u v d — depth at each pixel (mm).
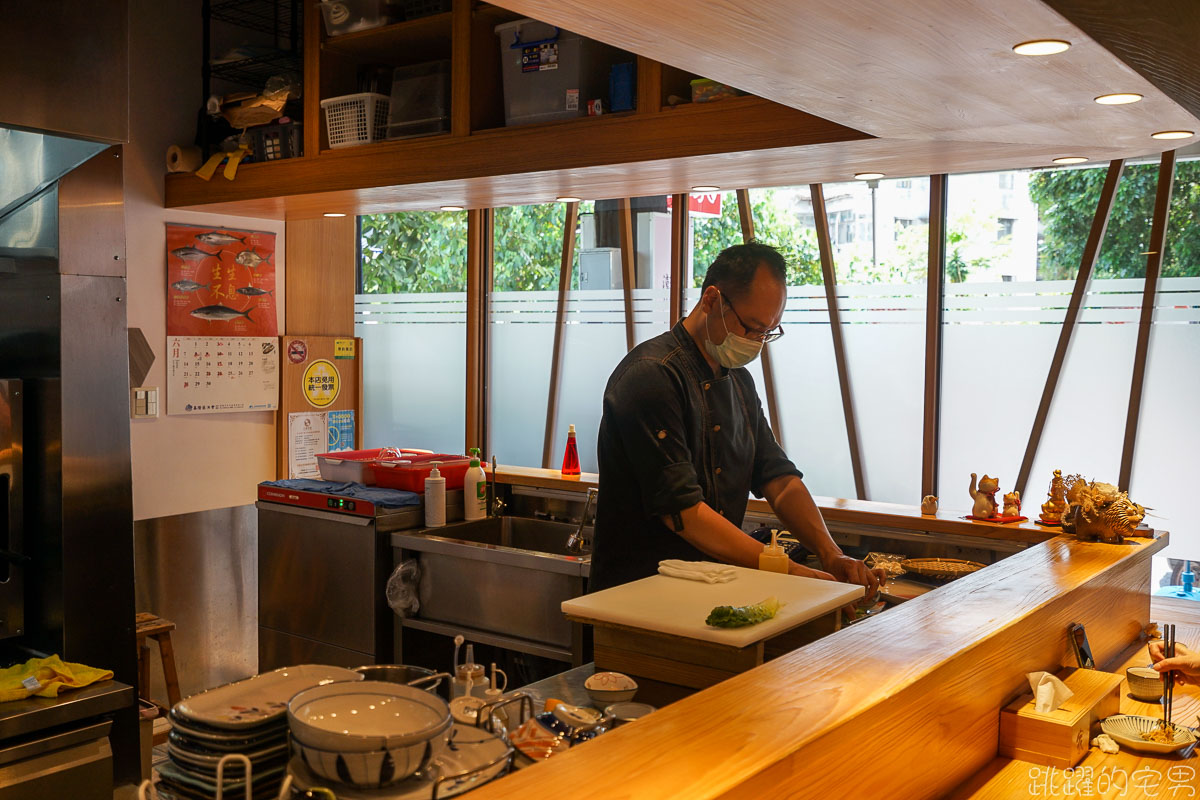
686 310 4570
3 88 2148
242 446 4762
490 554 3148
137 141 4289
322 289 5117
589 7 1369
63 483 2514
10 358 2684
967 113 2033
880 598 2375
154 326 4383
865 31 1432
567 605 1818
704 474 2406
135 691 2654
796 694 1273
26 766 2119
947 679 1467
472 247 5133
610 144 2842
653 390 2271
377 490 3645
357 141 3578
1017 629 1728
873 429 4168
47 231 2518
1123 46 1554
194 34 4520
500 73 3271
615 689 1569
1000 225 3846
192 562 4559
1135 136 2297
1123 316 3623
